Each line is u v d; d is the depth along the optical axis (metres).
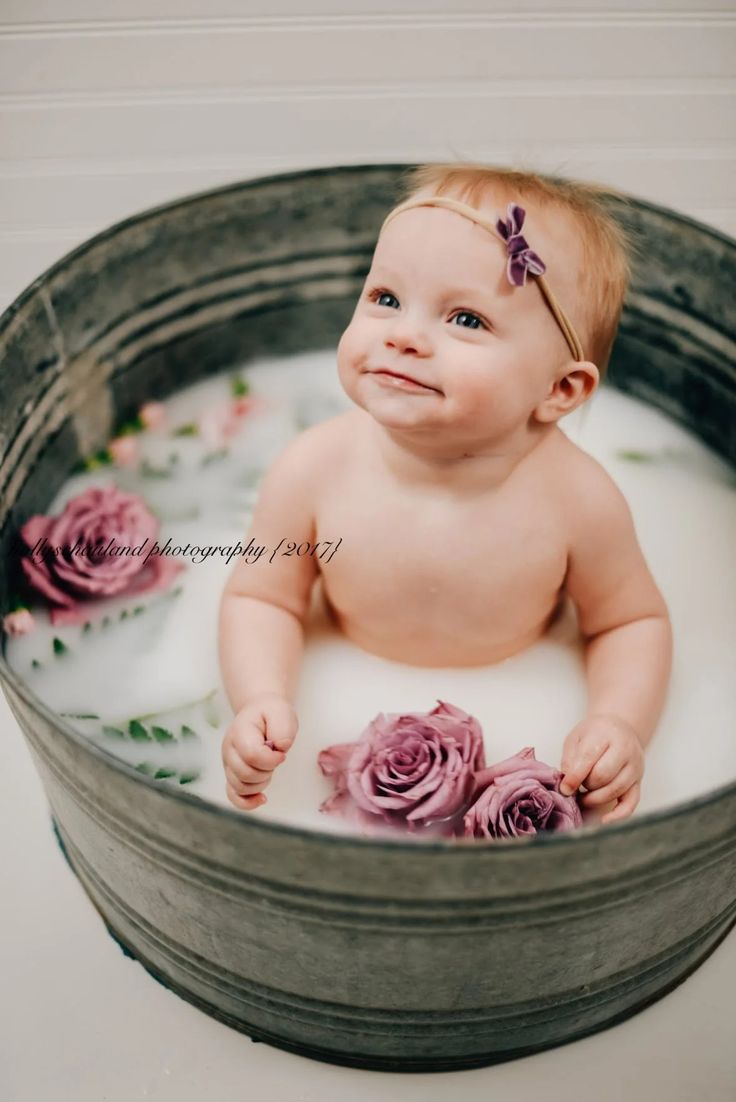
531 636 0.98
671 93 1.39
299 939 0.79
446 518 0.89
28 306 0.99
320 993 0.85
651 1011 0.96
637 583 0.95
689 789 0.93
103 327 1.12
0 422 0.97
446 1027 0.87
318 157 1.41
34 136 1.37
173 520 1.13
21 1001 0.96
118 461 1.19
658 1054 0.94
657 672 0.94
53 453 1.12
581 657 0.99
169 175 1.40
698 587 1.08
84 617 1.05
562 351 0.86
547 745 0.94
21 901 1.02
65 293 1.04
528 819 0.82
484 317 0.81
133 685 1.00
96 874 0.94
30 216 1.39
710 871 0.81
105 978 0.98
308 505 0.94
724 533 1.12
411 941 0.76
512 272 0.80
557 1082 0.92
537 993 0.85
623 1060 0.94
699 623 1.05
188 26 1.34
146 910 0.89
